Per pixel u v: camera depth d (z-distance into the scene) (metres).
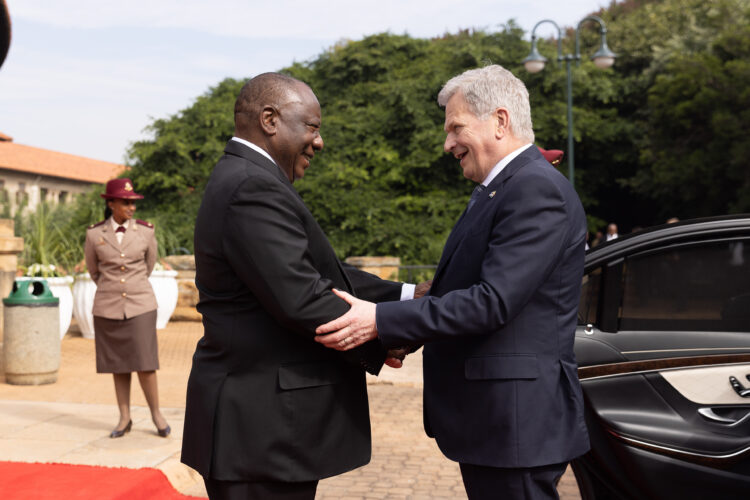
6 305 6.66
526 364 2.02
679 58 23.48
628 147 26.75
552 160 3.13
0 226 8.43
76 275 10.02
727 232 2.74
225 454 1.99
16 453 4.25
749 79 21.41
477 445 2.05
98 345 4.67
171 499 3.82
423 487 4.03
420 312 1.98
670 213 26.89
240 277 1.98
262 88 2.11
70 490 3.61
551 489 2.05
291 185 2.13
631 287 2.78
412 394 6.51
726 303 2.71
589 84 26.06
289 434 2.01
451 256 2.20
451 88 2.24
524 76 25.23
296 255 1.96
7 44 1.51
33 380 6.64
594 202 27.59
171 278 11.16
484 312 1.94
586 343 2.76
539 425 2.00
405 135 24.48
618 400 2.69
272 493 2.03
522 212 1.99
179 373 7.38
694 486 2.59
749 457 2.51
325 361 2.10
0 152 52.50
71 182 56.25
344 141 24.34
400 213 22.34
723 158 22.30
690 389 2.64
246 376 2.03
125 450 4.36
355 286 2.59
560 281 2.06
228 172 2.04
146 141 23.66
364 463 2.16
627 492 2.67
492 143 2.16
